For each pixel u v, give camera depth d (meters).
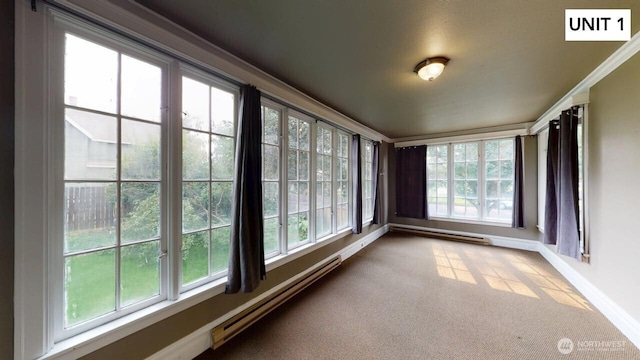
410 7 1.33
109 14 1.22
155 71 1.51
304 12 1.37
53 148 1.13
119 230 1.36
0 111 0.98
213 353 1.67
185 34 1.55
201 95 1.76
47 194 1.11
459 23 1.47
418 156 5.09
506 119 3.77
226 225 1.94
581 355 1.65
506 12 1.36
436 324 2.00
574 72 2.14
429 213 5.09
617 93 1.94
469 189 4.67
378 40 1.65
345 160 3.87
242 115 1.91
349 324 2.00
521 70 2.10
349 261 3.56
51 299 1.13
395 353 1.67
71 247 1.19
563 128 2.58
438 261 3.55
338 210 3.64
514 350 1.70
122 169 1.37
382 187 5.22
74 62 1.19
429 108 3.19
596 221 2.27
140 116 1.44
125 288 1.38
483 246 4.29
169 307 1.50
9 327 1.01
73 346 1.14
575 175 2.50
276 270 2.38
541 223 3.83
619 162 1.94
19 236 1.03
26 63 1.04
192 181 1.70
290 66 2.03
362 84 2.40
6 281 1.01
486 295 2.50
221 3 1.30
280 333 1.89
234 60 1.87
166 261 1.56
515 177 4.10
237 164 1.87
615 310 1.98
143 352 1.40
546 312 2.17
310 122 2.95
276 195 2.47
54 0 1.07
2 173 1.00
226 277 1.92
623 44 1.71
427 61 1.91
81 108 1.22
